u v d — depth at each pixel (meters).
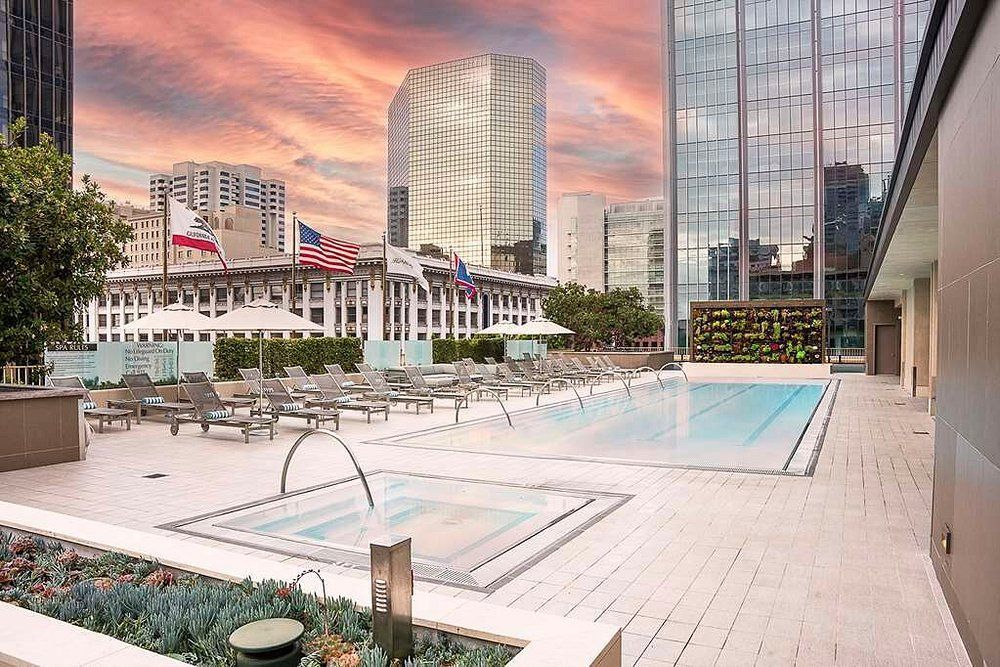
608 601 4.70
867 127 44.50
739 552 5.75
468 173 139.75
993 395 3.49
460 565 5.43
